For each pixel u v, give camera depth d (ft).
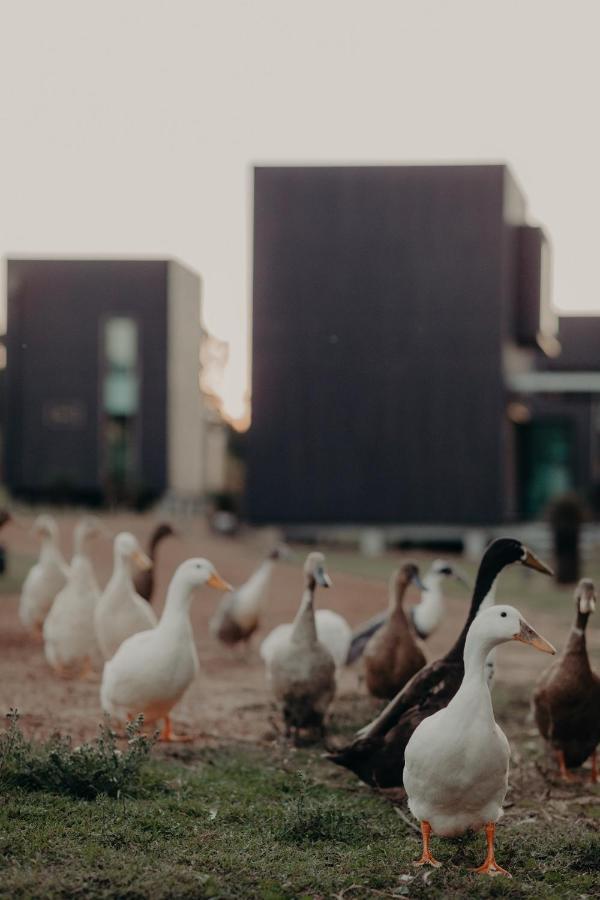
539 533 99.71
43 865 17.74
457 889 17.69
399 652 29.17
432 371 100.89
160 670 25.80
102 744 22.72
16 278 136.46
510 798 24.45
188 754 26.35
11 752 22.35
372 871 18.40
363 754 21.99
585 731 25.88
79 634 35.22
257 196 101.71
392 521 101.55
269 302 102.17
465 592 68.18
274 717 31.27
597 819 22.90
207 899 16.78
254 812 21.68
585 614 25.70
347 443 102.17
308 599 27.78
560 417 130.00
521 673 40.57
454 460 100.78
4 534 91.56
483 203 99.50
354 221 101.09
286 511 102.78
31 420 136.46
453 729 18.10
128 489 123.85
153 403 135.95
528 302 106.01
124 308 135.85
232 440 189.67
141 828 20.02
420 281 100.58
